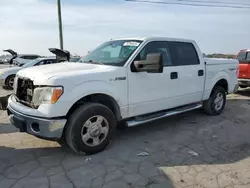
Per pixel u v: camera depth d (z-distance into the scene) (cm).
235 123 557
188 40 533
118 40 485
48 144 417
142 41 445
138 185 302
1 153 382
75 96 349
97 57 464
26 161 357
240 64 914
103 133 391
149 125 534
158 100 461
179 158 376
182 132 493
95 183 305
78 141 362
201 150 408
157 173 330
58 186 297
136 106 429
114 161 362
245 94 945
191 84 524
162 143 435
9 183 301
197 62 541
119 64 412
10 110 395
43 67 406
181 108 529
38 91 346
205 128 519
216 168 347
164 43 481
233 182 312
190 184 306
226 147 422
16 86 397
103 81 380
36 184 300
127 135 473
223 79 618
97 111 375
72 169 337
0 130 482
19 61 2138
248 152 403
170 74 475
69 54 579
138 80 424
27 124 355
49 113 337
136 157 377
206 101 599
